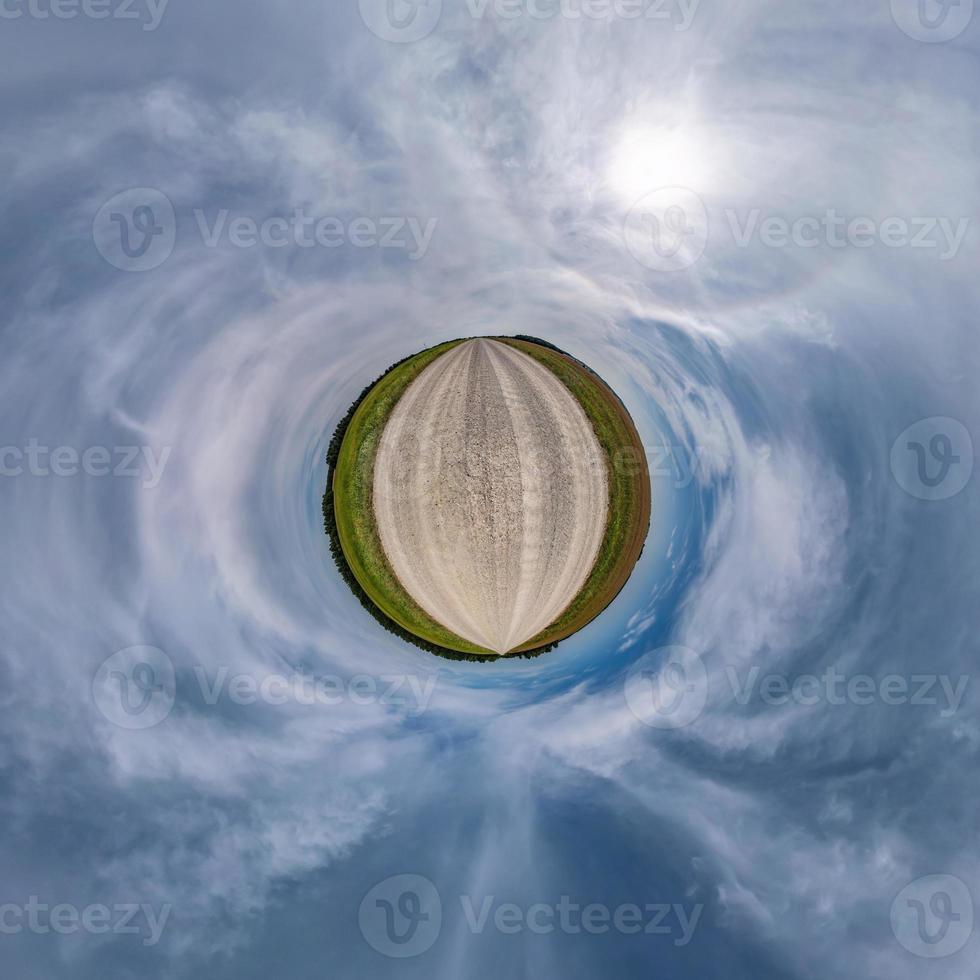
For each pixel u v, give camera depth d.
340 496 22.94
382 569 22.41
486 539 19.45
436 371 21.52
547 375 22.05
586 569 21.98
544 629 22.83
